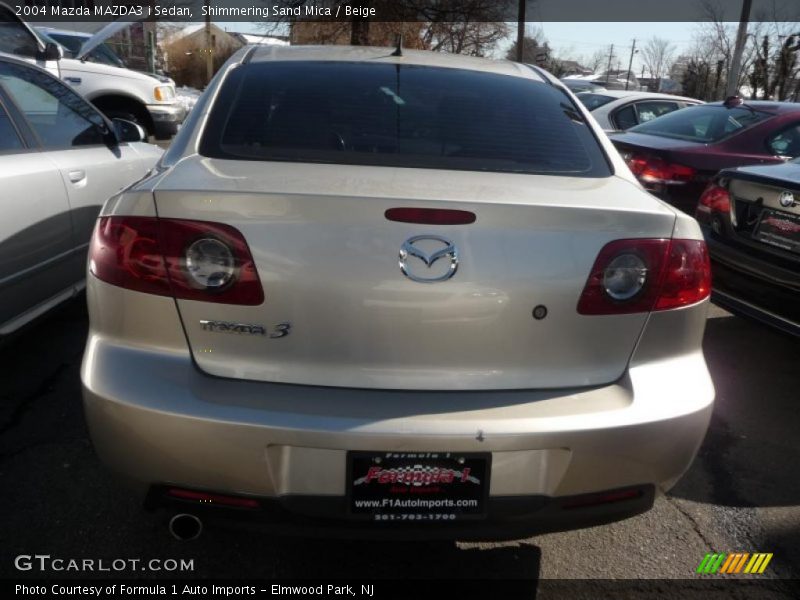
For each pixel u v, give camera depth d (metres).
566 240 1.79
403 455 1.72
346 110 2.36
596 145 2.39
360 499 1.75
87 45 8.47
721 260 3.82
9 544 2.24
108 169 3.98
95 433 1.79
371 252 1.72
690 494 2.70
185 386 1.72
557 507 1.81
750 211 3.70
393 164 2.12
